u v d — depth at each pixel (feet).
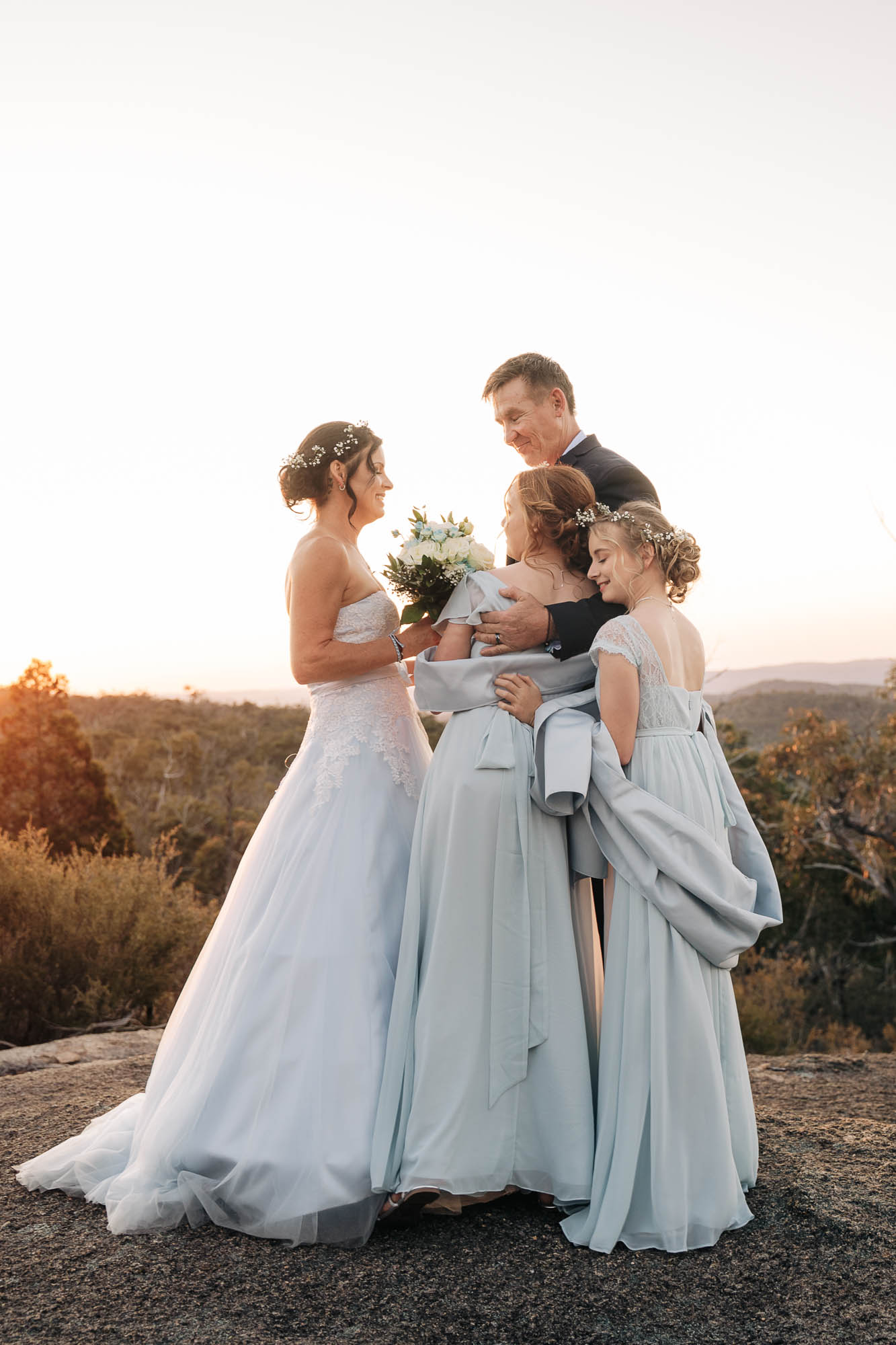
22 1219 9.70
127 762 133.80
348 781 10.99
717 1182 9.13
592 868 10.22
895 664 58.08
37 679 78.43
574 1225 9.14
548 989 9.78
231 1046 10.01
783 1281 8.32
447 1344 7.42
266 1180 9.16
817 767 58.65
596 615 10.45
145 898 31.65
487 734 10.06
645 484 12.37
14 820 75.77
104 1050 17.07
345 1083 9.59
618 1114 9.27
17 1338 7.48
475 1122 9.40
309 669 11.07
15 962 28.58
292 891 10.52
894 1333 7.52
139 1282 8.33
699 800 9.97
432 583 10.49
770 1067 16.06
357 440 11.58
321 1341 7.43
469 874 9.79
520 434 12.98
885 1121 12.66
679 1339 7.50
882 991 76.69
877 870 60.08
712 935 9.48
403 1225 9.27
